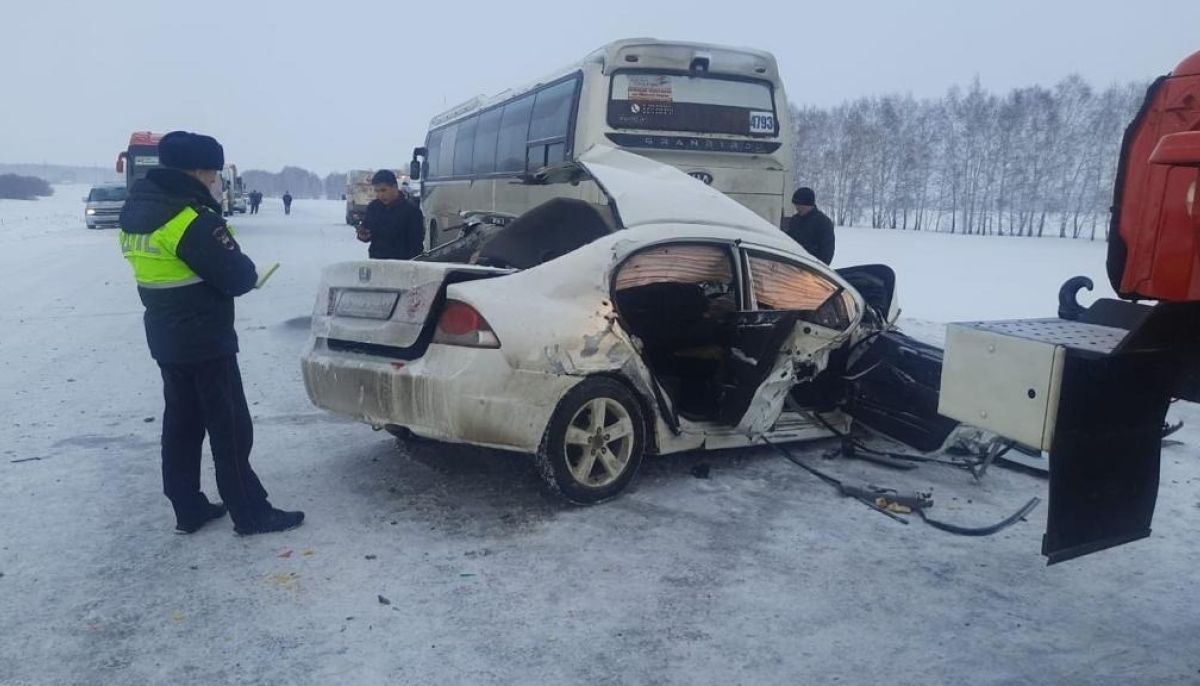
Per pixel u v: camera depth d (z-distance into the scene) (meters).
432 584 3.65
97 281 14.96
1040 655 3.22
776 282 5.38
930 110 77.56
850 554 4.07
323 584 3.63
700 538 4.20
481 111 14.12
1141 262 2.79
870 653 3.20
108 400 6.61
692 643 3.24
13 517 4.26
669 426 4.77
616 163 5.98
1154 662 3.19
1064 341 2.73
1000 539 4.30
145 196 3.83
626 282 5.13
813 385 5.51
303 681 2.94
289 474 4.95
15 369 7.68
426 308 4.31
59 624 3.26
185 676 2.95
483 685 2.94
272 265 4.20
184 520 4.09
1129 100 65.25
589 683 2.97
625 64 9.57
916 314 12.46
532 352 4.23
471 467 5.10
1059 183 68.12
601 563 3.89
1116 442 2.74
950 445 5.01
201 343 3.87
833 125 80.12
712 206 5.43
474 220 7.04
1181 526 4.51
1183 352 2.67
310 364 4.84
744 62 10.00
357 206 38.16
